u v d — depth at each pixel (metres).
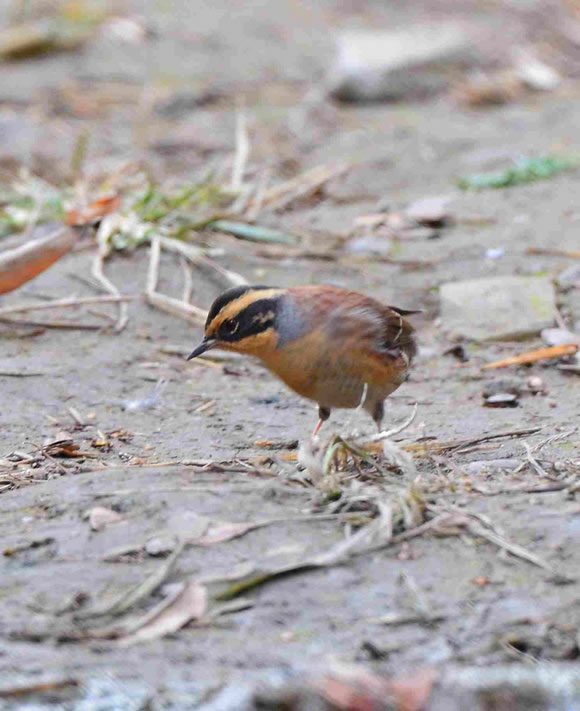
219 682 7.30
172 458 10.64
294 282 15.31
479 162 20.58
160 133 23.05
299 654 7.50
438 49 25.97
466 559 8.31
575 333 14.00
